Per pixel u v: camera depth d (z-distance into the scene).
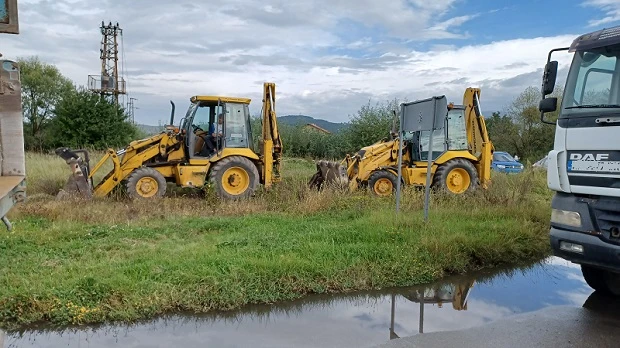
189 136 12.73
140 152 12.80
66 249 7.14
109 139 33.53
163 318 5.36
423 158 13.71
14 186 2.94
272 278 6.14
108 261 6.56
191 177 12.69
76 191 11.72
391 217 8.98
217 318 5.43
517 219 9.60
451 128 13.88
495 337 4.87
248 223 9.30
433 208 10.42
